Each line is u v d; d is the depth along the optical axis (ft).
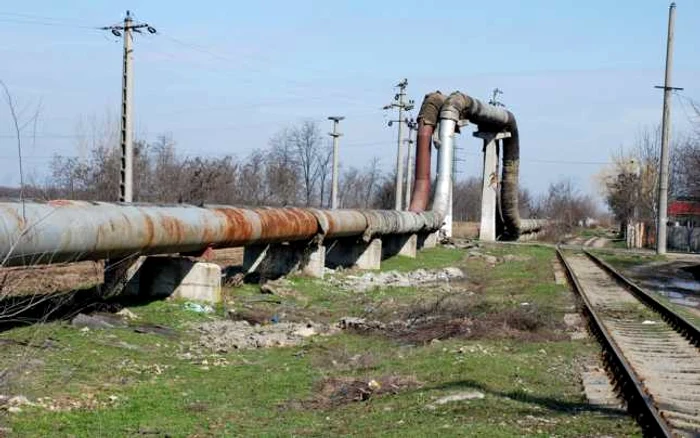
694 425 28.19
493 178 174.19
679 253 160.45
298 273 76.74
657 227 150.92
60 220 39.09
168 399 30.60
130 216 45.50
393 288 77.15
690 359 42.86
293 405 31.24
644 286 92.17
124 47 92.17
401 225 106.93
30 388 29.22
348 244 94.79
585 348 45.52
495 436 25.30
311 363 39.52
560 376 37.47
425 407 29.84
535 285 82.84
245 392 33.01
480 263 119.14
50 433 24.73
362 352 43.32
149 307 50.39
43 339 36.06
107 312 46.09
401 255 116.67
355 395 32.89
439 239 151.74
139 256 51.11
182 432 26.37
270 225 64.90
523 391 33.27
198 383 33.81
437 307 58.49
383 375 36.22
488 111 161.89
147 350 38.93
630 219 233.55
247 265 73.61
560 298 70.95
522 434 25.72
